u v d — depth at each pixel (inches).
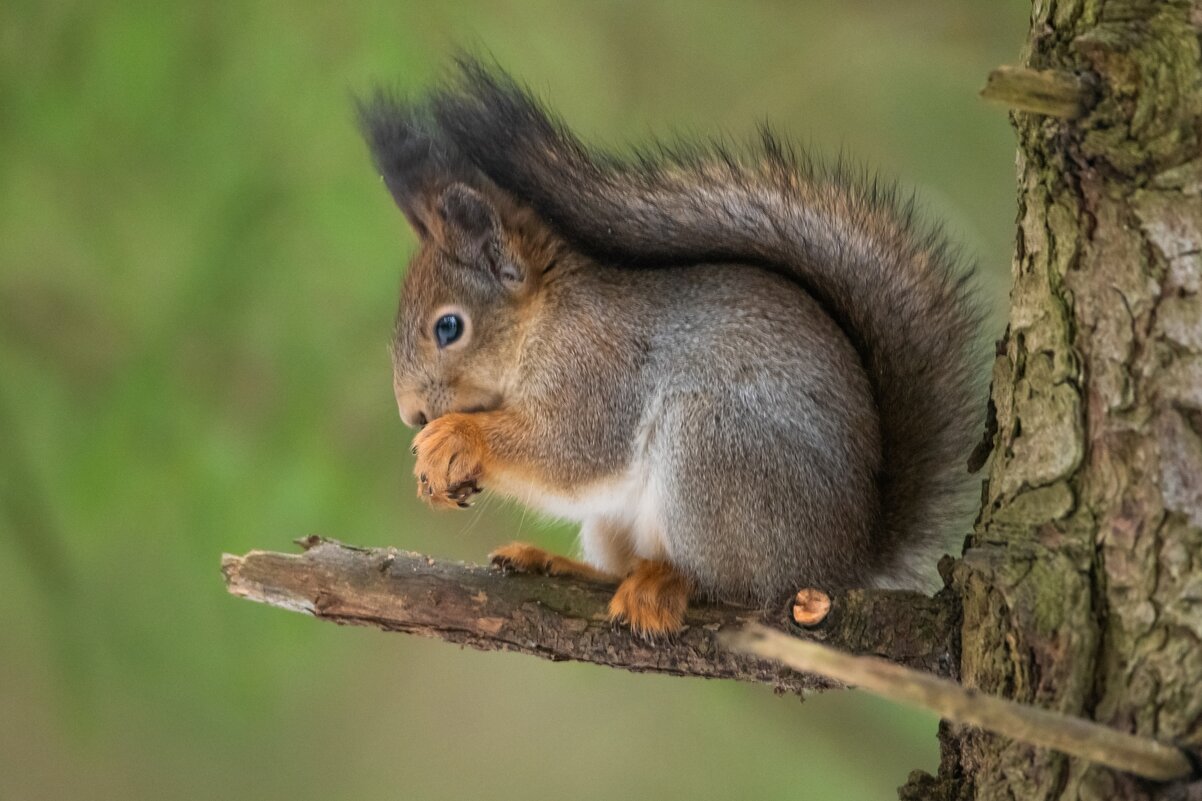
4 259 477.1
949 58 600.1
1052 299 260.4
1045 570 241.8
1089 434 248.4
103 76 466.0
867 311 357.4
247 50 474.0
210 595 463.5
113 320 477.4
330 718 671.8
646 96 574.6
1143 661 226.8
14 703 631.2
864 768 567.8
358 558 303.4
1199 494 233.1
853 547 337.4
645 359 360.5
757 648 199.6
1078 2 263.4
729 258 371.2
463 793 660.7
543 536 471.8
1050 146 263.0
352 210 463.8
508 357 382.6
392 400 478.3
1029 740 206.1
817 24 597.6
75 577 464.4
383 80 465.4
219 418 470.0
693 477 341.7
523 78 464.4
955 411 350.9
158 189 469.4
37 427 465.1
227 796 647.8
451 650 692.7
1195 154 244.2
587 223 374.9
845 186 368.2
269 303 466.9
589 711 684.1
